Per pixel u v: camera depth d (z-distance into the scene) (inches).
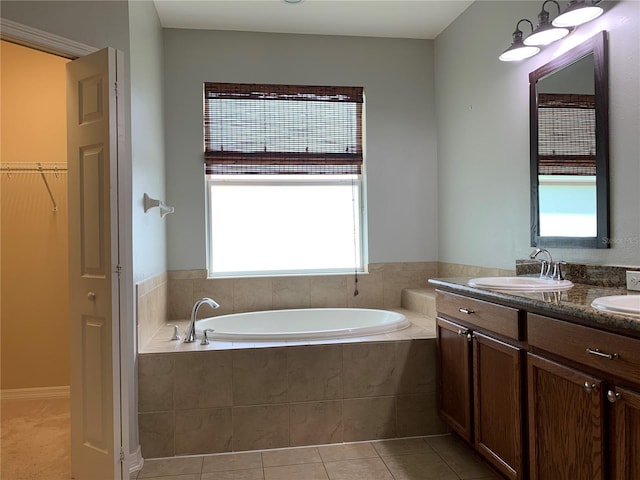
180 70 143.6
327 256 155.9
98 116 83.9
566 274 92.6
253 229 152.4
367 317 142.6
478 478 89.7
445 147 149.6
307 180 154.0
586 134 88.3
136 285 100.8
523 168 108.9
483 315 85.1
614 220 82.4
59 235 138.5
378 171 154.3
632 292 75.4
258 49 147.9
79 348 88.3
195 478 91.0
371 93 153.8
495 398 81.4
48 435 111.3
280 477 91.0
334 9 133.2
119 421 83.0
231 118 147.3
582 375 59.8
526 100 107.3
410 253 156.1
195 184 144.5
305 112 151.3
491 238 123.2
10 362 137.0
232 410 103.0
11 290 136.9
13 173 136.8
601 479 56.2
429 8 133.6
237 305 146.3
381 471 92.8
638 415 51.6
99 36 92.4
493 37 120.5
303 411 105.3
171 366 101.3
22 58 136.7
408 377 109.6
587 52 87.9
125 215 84.5
